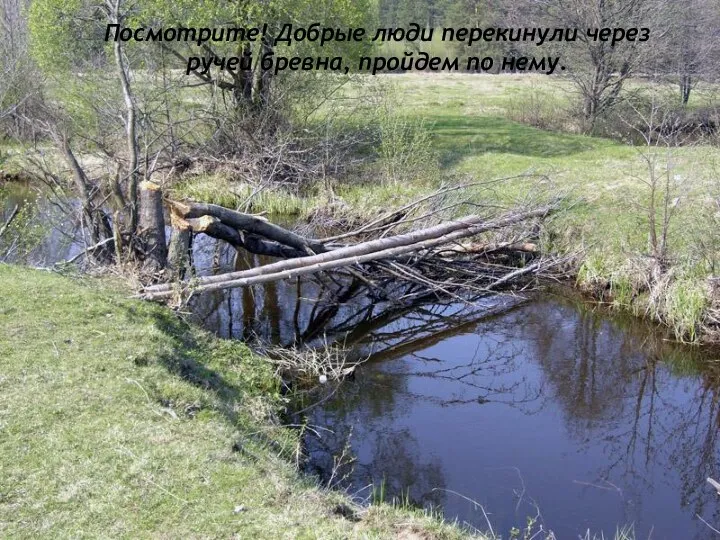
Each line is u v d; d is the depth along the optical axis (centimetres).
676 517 617
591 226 1215
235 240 990
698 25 2253
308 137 1711
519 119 2372
